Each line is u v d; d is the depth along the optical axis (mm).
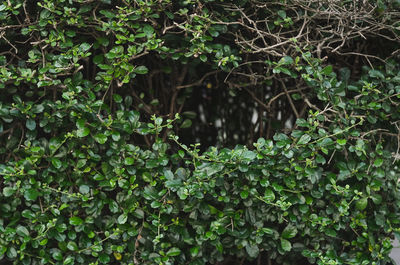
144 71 2359
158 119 2404
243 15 2531
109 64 2400
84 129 2283
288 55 2590
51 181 2354
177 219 2455
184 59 2514
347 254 2588
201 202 2443
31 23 2322
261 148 2471
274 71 2391
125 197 2408
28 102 2334
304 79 2467
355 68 2834
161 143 2424
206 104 3486
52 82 2244
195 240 2492
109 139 2400
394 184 2566
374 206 2568
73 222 2311
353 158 2557
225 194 2412
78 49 2293
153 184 2363
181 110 3227
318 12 2439
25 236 2289
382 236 2592
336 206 2482
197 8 2420
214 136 3496
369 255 2576
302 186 2463
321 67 2643
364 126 2629
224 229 2438
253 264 2939
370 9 2561
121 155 2412
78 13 2303
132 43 2469
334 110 2482
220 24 2500
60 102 2281
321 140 2416
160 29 2557
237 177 2451
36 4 2424
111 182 2334
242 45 2578
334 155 2605
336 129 2424
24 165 2287
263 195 2504
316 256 2520
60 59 2275
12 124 2422
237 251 2648
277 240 2588
